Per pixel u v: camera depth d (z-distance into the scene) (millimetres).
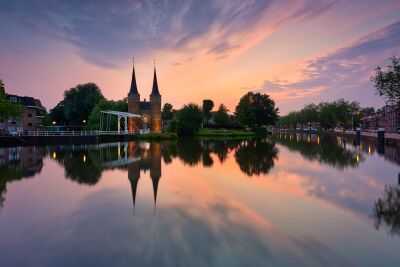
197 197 12719
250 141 55125
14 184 15359
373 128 112562
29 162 23953
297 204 11445
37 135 46312
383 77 26094
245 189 14141
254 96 95875
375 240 7934
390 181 15453
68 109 81000
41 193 13367
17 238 8227
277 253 7195
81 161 24812
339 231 8617
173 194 13266
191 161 25047
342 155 27625
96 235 8414
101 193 13453
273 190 13883
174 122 78062
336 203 11500
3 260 6965
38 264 6773
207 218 9852
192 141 56656
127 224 9289
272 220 9617
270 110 93438
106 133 55750
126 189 14266
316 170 19344
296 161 24031
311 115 108688
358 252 7230
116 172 19312
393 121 86062
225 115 107562
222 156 28734
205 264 6656
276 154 29844
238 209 10867
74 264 6758
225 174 18438
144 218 9883
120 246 7656
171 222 9484
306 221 9469
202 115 85250
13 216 10133
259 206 11266
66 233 8562
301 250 7355
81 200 12211
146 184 15492
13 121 60125
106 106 71625
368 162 22594
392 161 22953
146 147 40812
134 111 92188
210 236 8281
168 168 21109
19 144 44625
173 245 7719
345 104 85750
